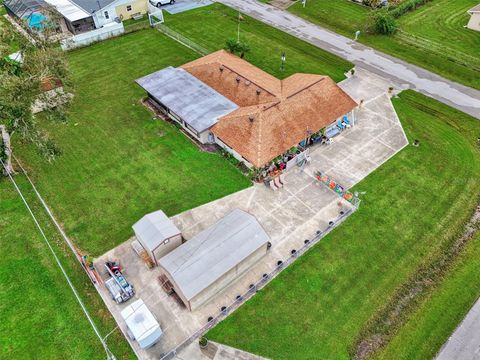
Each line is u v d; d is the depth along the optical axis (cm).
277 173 3866
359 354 2672
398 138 4325
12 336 2719
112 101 4772
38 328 2762
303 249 3259
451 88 5091
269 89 4300
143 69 5325
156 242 2980
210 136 4191
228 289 2986
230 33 6153
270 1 7150
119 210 3547
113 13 6319
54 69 3672
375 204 3628
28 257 3181
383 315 2883
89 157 4047
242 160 3969
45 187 3747
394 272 3134
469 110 4734
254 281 3039
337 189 3697
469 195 3744
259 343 2700
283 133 3909
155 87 4575
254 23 6444
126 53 5644
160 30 6188
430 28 6322
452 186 3816
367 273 3122
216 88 4584
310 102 4191
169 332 2733
